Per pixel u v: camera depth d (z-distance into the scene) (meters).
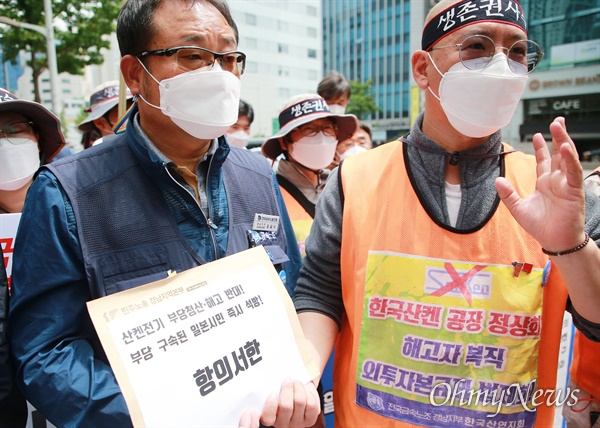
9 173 1.68
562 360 2.12
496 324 1.17
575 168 0.93
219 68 1.15
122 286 1.09
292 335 1.16
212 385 1.01
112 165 1.17
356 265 1.27
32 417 1.47
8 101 1.60
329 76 3.71
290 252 1.55
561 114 20.53
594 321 1.06
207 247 1.23
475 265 1.19
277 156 2.99
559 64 20.09
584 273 0.99
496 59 1.14
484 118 1.17
